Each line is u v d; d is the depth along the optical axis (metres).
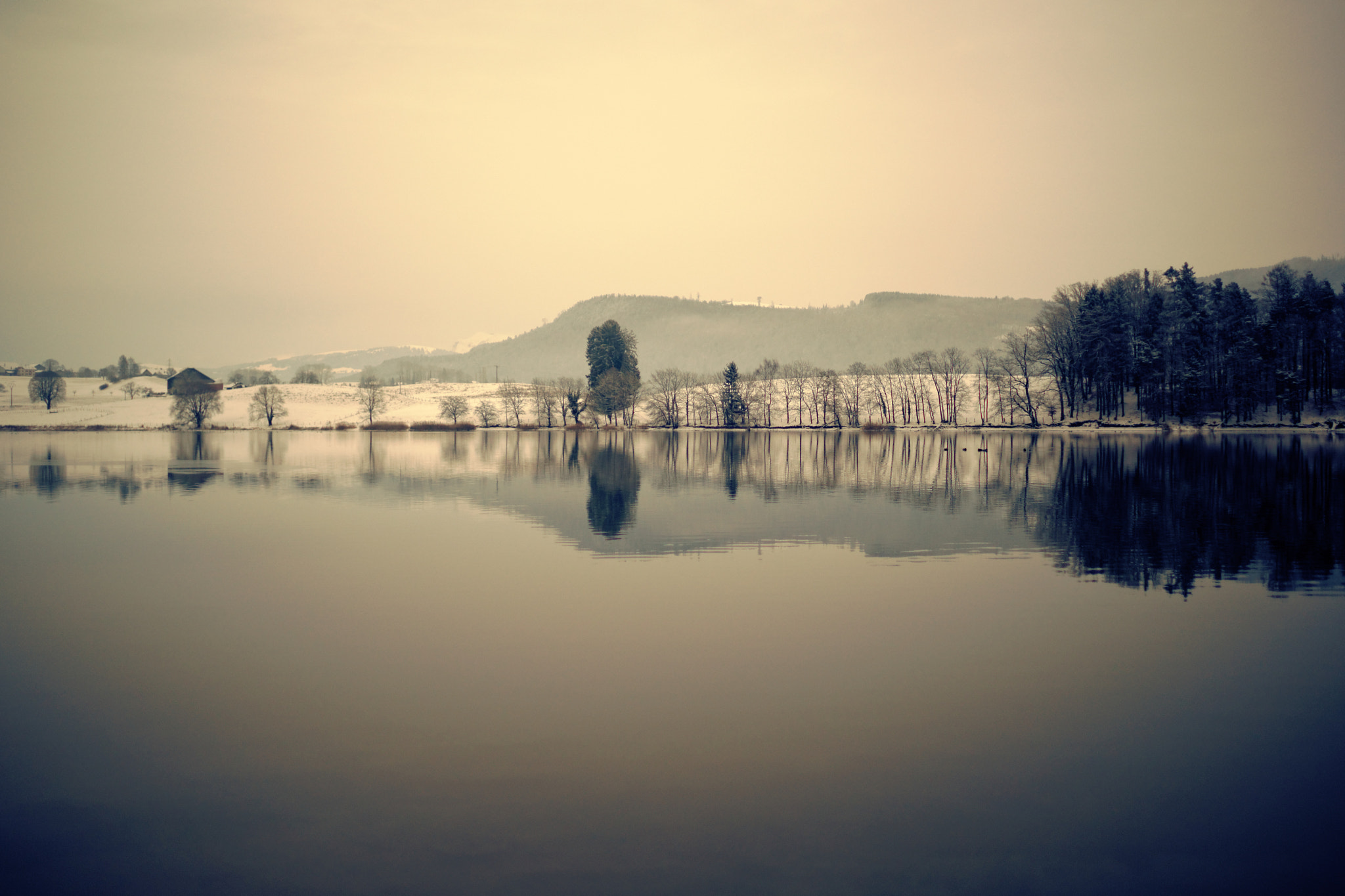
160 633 19.36
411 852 10.11
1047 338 134.00
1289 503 40.38
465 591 23.19
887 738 13.08
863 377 179.38
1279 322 122.75
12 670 16.80
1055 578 24.39
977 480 53.50
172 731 13.64
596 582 24.33
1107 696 14.84
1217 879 9.54
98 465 71.50
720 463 70.69
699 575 25.12
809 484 51.91
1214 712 14.07
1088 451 82.00
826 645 17.92
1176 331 121.44
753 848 10.10
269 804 11.27
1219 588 22.98
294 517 38.41
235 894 9.38
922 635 18.55
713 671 16.27
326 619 20.41
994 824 10.62
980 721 13.75
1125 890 9.31
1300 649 17.41
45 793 11.65
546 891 9.30
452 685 15.62
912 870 9.66
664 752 12.65
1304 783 11.62
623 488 50.56
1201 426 119.69
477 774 12.02
